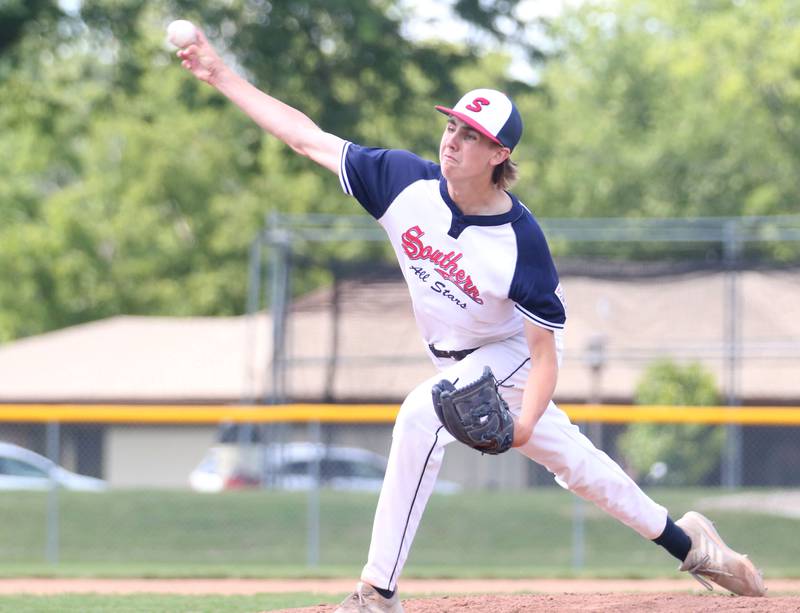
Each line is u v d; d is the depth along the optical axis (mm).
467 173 13477
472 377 14500
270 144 66625
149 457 79625
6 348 91938
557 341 14266
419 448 14430
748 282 53875
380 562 14672
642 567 39125
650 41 109938
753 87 98188
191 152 109500
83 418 38406
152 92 94562
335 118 57625
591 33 109000
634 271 52781
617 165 102500
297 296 100562
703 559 16297
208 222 111000
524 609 16078
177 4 56969
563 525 43594
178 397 79688
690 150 99750
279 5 55562
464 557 40906
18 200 107250
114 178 111438
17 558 41688
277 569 38094
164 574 36438
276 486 47656
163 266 112438
